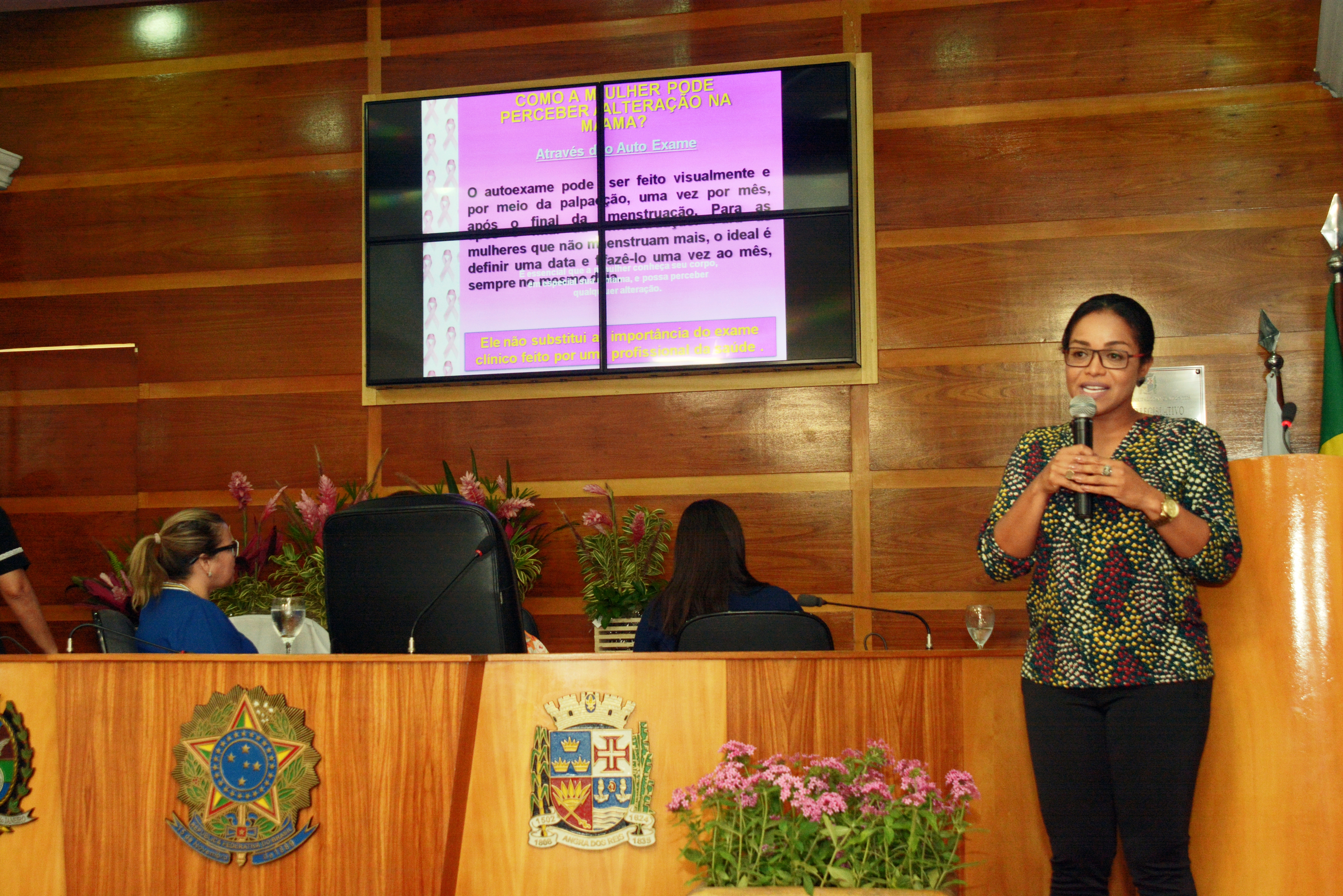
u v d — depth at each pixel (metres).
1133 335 1.88
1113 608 1.77
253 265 4.22
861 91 3.88
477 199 4.00
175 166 4.31
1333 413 3.37
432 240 4.01
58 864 1.99
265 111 4.28
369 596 2.23
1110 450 1.91
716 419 3.90
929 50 3.89
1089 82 3.79
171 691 2.00
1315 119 3.65
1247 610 1.93
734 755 1.90
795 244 3.80
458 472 4.02
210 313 4.23
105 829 1.98
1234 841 1.89
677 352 3.84
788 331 3.78
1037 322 3.74
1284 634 1.89
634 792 1.97
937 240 3.82
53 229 4.34
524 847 1.96
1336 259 3.47
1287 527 1.91
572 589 3.94
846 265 3.77
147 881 1.96
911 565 3.74
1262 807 1.87
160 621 2.61
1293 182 3.65
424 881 1.89
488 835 1.96
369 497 3.86
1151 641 1.75
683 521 2.69
